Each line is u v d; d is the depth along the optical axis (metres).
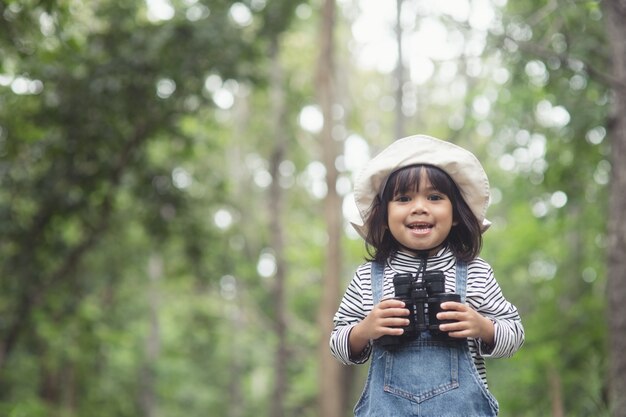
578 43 10.56
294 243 30.70
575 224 14.77
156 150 18.64
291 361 29.03
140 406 28.36
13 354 19.08
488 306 3.26
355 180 3.48
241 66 15.20
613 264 9.48
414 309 3.19
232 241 20.66
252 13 15.36
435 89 24.19
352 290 3.41
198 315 27.89
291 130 26.45
